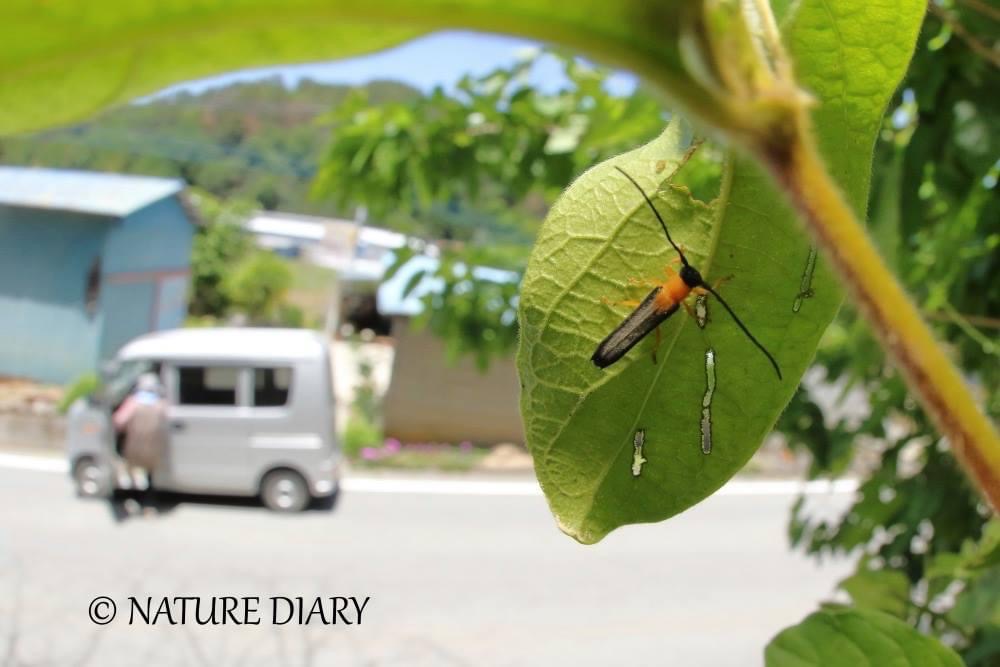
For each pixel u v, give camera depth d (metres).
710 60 0.59
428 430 23.89
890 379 5.22
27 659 10.25
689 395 1.21
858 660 1.34
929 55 3.30
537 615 12.91
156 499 16.73
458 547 15.62
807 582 14.91
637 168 1.22
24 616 11.32
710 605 13.76
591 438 1.23
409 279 7.49
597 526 1.22
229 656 10.73
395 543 15.55
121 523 15.28
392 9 0.58
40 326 25.55
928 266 4.69
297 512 16.84
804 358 1.18
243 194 43.75
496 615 12.74
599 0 0.58
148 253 27.58
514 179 6.86
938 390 0.64
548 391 1.24
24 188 25.56
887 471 5.20
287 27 0.60
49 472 18.41
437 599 13.12
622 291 1.21
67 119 0.59
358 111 7.36
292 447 16.70
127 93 0.60
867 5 0.99
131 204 25.48
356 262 40.22
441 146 6.88
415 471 21.55
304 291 44.84
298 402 16.78
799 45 1.01
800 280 1.17
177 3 0.56
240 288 41.19
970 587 3.07
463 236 8.62
